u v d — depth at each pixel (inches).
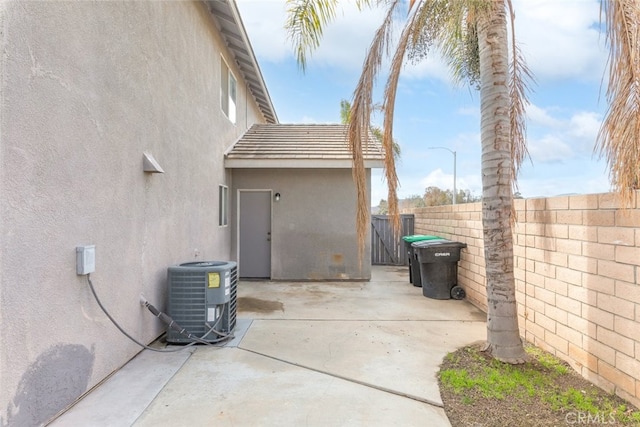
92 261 140.9
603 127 126.0
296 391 146.3
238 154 370.9
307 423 123.6
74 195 134.3
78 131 136.1
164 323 208.5
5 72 103.9
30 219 113.7
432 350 191.5
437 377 159.0
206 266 207.8
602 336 147.6
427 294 315.0
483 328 229.8
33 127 114.5
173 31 227.5
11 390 106.3
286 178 389.4
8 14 104.8
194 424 122.4
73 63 133.0
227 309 208.4
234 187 392.5
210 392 144.8
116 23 161.2
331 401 138.5
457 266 316.5
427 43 183.9
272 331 223.5
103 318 153.0
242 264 399.2
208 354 185.2
